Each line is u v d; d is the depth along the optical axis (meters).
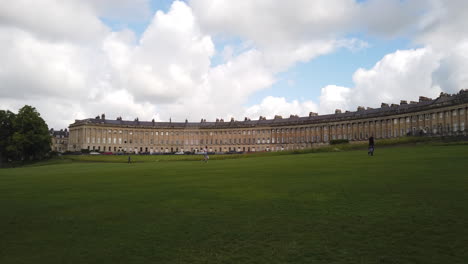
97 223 13.06
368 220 11.76
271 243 10.13
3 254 10.09
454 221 11.12
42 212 15.25
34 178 33.44
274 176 24.83
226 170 32.91
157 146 178.75
